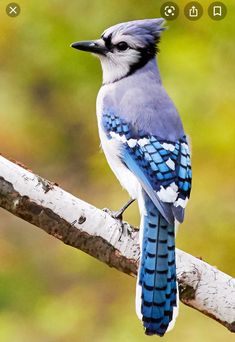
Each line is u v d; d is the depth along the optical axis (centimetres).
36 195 822
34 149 1584
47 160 1584
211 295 827
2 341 1365
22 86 1579
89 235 829
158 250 826
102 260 836
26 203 823
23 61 1557
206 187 1299
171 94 1381
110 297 1394
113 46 983
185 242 1278
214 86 1386
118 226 830
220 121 1329
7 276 1432
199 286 827
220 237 1276
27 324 1386
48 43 1523
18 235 1502
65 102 1573
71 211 825
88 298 1394
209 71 1397
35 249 1480
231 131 1315
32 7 1530
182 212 846
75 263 1430
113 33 983
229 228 1276
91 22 1502
